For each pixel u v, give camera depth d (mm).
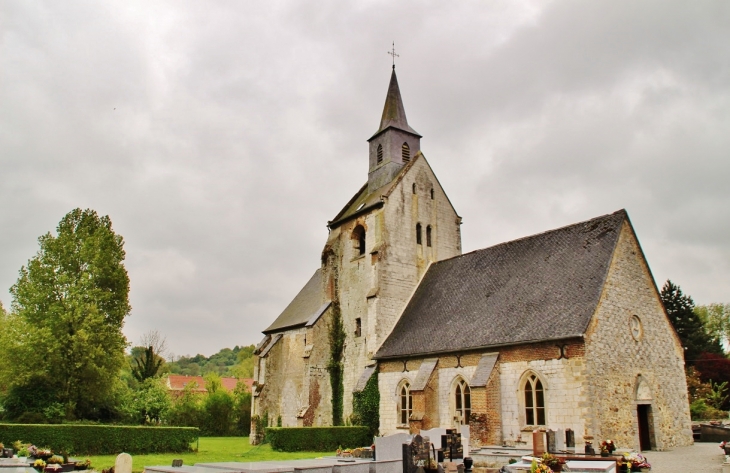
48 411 43750
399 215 43312
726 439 35031
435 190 46281
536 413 28234
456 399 32688
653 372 30203
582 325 27156
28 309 45719
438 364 34000
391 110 47969
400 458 23781
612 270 29750
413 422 32844
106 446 33594
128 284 49844
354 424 38844
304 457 32656
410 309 40969
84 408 48844
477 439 28875
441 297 39219
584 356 26547
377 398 38312
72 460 26344
